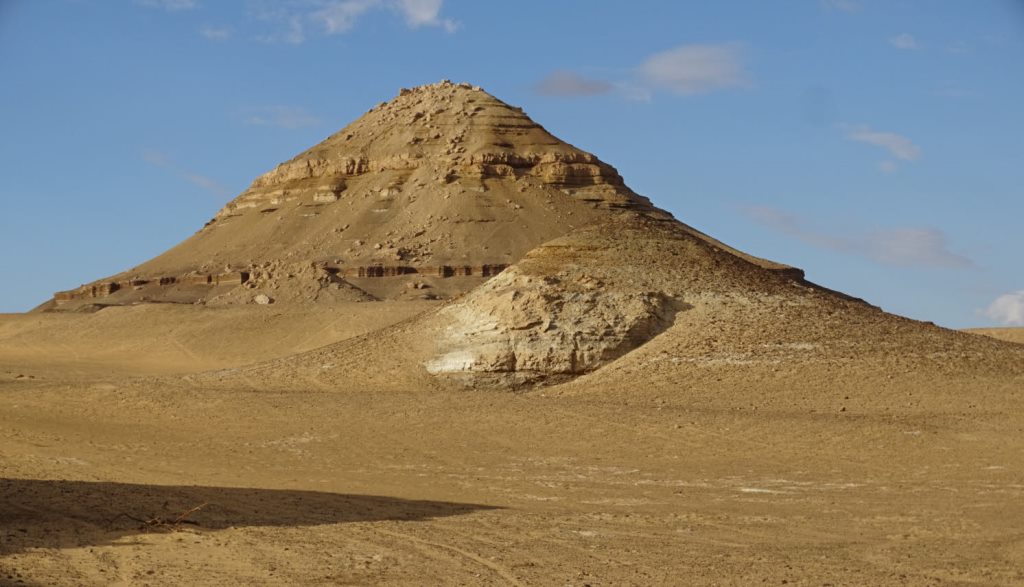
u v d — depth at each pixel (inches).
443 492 1381.6
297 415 2087.8
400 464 1635.1
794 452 1620.3
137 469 1555.1
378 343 2667.3
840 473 1481.3
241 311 5546.3
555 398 2129.7
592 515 1192.2
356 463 1649.9
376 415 2039.9
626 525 1127.0
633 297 2438.5
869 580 870.4
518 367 2388.0
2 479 1343.5
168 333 5290.4
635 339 2384.4
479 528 1098.7
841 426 1729.8
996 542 1029.2
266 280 6343.5
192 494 1278.3
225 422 2076.8
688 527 1118.4
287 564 917.2
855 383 2041.1
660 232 2728.8
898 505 1252.5
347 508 1222.9
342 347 2741.1
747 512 1218.6
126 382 2691.9
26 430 2014.0
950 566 923.4
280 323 5270.7
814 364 2150.6
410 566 916.0
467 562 932.6
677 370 2203.5
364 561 932.0
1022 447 1585.9
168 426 2078.0
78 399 2409.0
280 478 1497.3
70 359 4862.2
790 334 2295.8
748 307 2425.0
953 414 1823.3
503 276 2618.1
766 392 2036.2
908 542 1035.3
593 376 2273.6
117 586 833.5
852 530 1103.6
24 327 5876.0
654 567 918.4
